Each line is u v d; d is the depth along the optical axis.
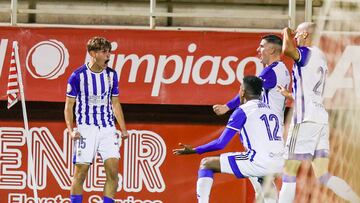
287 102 23.94
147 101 24.69
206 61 24.69
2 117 25.05
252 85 19.67
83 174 21.30
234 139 24.94
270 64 21.48
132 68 24.69
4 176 24.89
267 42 21.34
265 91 21.23
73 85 21.08
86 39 24.62
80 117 21.20
